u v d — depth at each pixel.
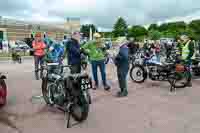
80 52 7.09
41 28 40.91
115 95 6.73
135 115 5.07
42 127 4.44
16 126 4.48
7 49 25.66
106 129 4.35
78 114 4.84
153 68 8.15
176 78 7.53
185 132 4.22
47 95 5.62
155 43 20.62
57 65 5.55
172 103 5.93
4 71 11.32
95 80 7.66
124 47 6.54
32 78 9.30
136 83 8.51
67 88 4.80
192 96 6.62
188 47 8.27
